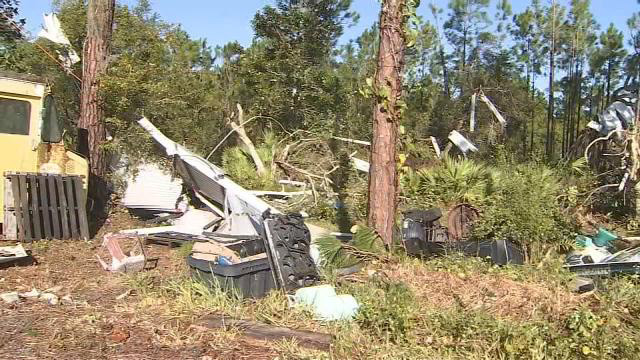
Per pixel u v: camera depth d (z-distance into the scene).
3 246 7.96
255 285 6.00
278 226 6.27
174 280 6.39
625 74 26.03
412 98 25.16
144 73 12.12
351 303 5.57
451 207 10.70
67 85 13.93
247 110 19.52
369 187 7.73
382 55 7.62
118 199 12.09
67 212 8.87
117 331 5.02
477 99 25.50
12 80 8.84
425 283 6.50
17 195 8.48
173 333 4.99
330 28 20.22
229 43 21.67
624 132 14.29
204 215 10.11
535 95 29.80
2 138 8.80
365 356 4.65
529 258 8.34
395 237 7.74
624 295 6.19
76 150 11.38
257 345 4.83
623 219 13.04
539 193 9.43
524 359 4.63
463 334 5.00
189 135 15.23
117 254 7.41
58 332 4.96
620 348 4.70
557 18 27.88
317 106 18.86
